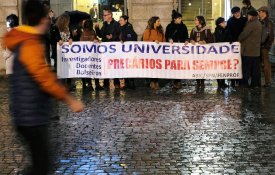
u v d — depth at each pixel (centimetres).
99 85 1236
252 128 815
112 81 1238
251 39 1208
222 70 1232
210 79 1313
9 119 900
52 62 1496
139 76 1233
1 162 651
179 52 1229
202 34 1251
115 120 879
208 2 1866
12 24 938
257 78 1226
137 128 821
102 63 1230
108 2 1747
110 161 651
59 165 635
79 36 1334
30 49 430
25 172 471
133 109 969
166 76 1234
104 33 1264
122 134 784
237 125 835
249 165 630
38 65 428
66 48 1228
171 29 1268
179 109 965
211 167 623
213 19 1856
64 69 1230
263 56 1234
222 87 1232
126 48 1224
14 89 440
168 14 1570
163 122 859
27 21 442
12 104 443
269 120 870
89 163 643
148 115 915
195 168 620
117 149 705
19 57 432
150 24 1248
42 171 452
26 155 677
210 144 724
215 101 1044
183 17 1897
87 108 985
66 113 939
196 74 1234
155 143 732
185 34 1268
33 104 437
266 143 727
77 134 787
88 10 1759
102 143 736
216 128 816
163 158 661
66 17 1237
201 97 1094
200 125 836
